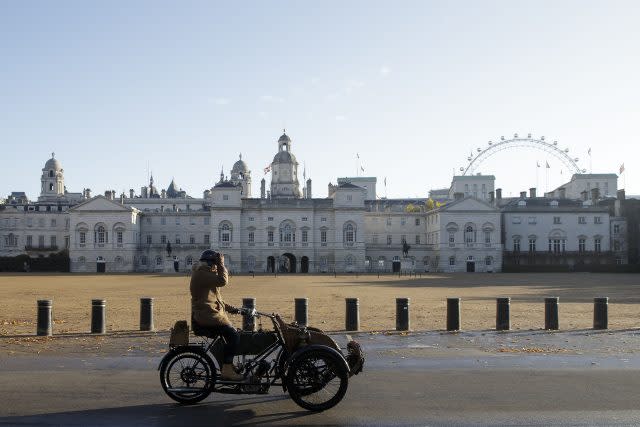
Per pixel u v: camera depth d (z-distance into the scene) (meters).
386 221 166.38
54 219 169.88
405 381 17.61
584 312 38.94
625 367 19.62
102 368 19.78
